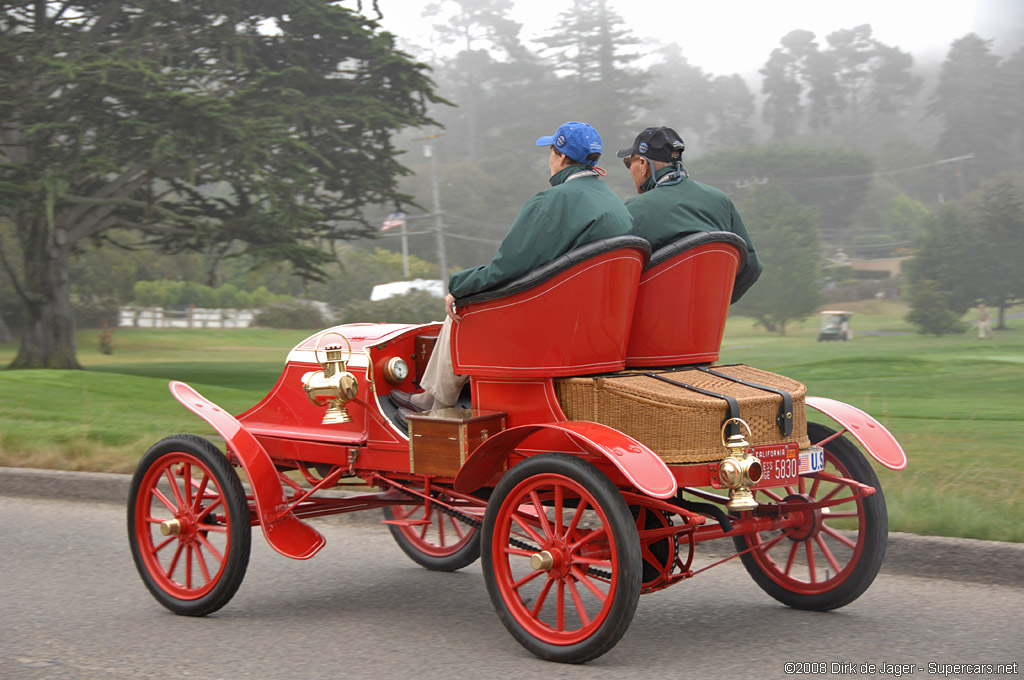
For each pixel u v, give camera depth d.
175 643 4.69
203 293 87.81
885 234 136.00
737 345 66.25
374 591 5.70
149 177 30.95
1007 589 5.51
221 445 9.79
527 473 4.29
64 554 6.56
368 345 5.21
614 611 4.05
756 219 92.62
